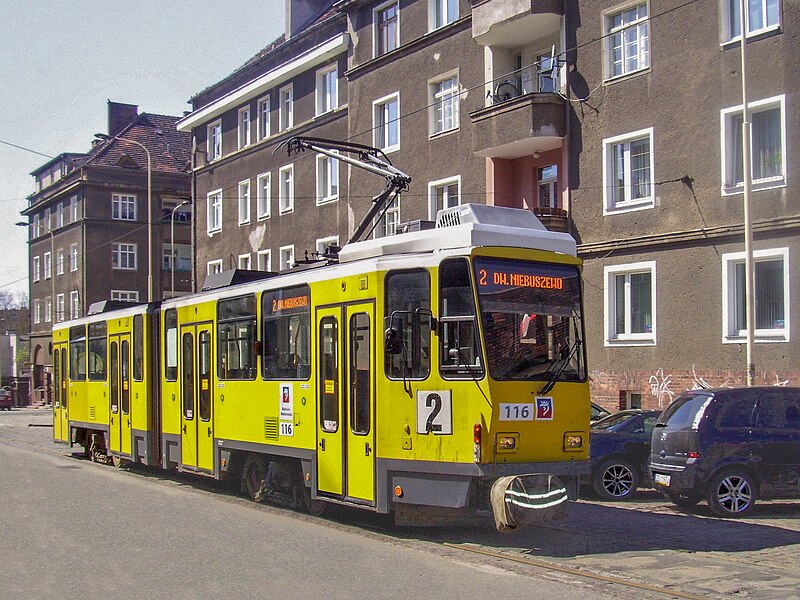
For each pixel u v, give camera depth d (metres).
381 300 11.34
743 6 18.70
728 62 20.69
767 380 19.56
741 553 10.34
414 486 10.84
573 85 24.33
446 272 10.84
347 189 34.25
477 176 27.42
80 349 22.67
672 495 13.66
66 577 9.01
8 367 76.00
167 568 9.41
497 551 10.41
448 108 29.08
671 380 21.62
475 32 26.22
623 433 15.58
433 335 10.77
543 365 10.89
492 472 10.33
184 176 68.44
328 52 35.00
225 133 43.81
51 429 39.38
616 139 23.17
